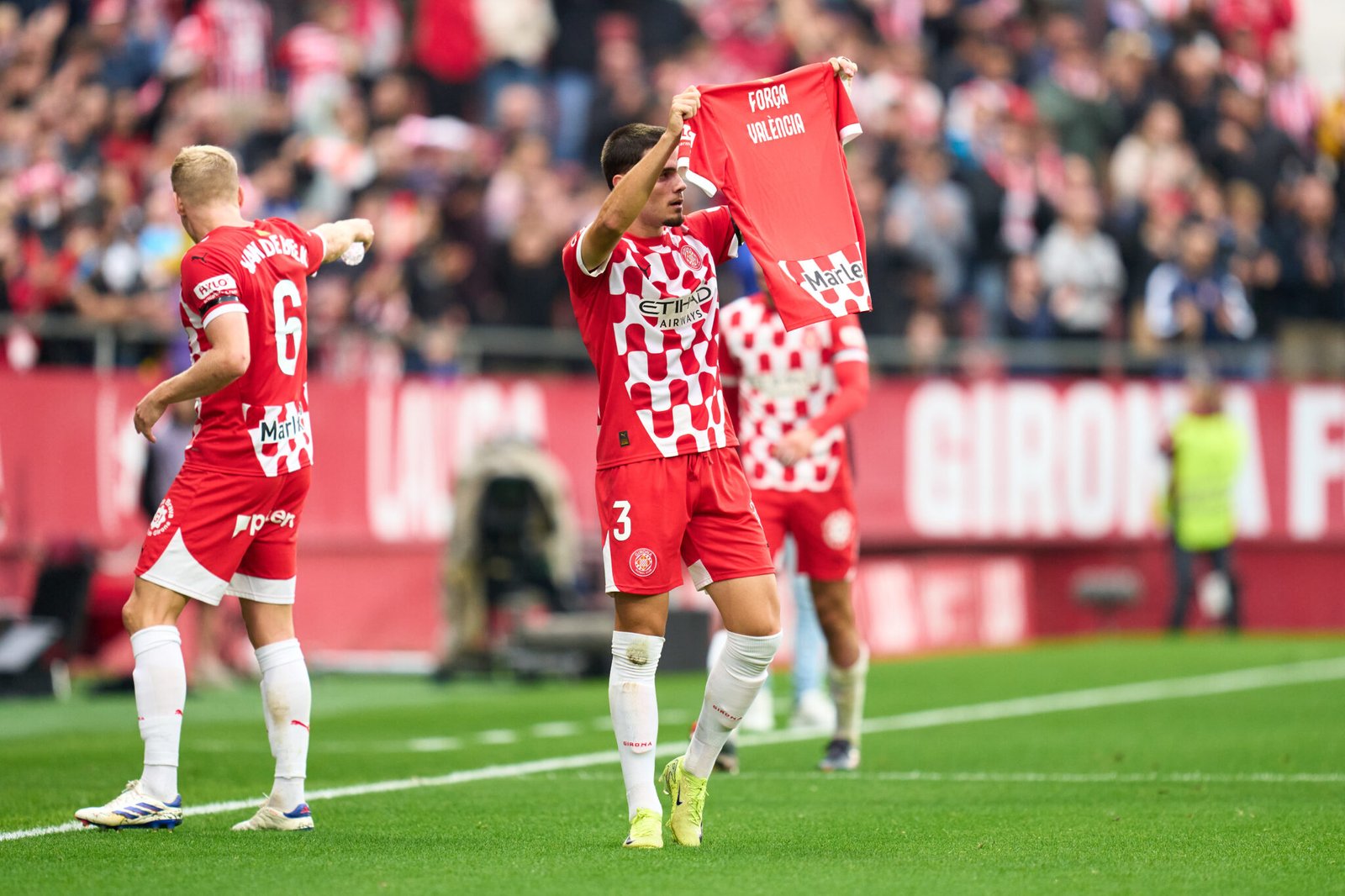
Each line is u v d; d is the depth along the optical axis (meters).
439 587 49.72
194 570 19.09
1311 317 67.19
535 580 46.31
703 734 18.81
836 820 21.09
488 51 64.94
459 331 53.44
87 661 45.66
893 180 59.47
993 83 66.19
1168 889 16.00
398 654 49.25
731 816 21.42
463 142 60.56
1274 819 21.09
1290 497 58.78
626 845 18.42
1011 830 20.06
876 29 69.06
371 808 22.08
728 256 19.22
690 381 18.47
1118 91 68.31
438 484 50.19
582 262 18.14
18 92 61.72
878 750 29.78
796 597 33.12
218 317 18.53
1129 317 62.19
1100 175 66.50
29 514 45.34
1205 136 69.12
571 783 25.11
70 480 45.88
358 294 52.81
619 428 18.39
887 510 55.12
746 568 18.55
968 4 69.44
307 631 48.38
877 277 57.59
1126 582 57.88
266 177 53.12
